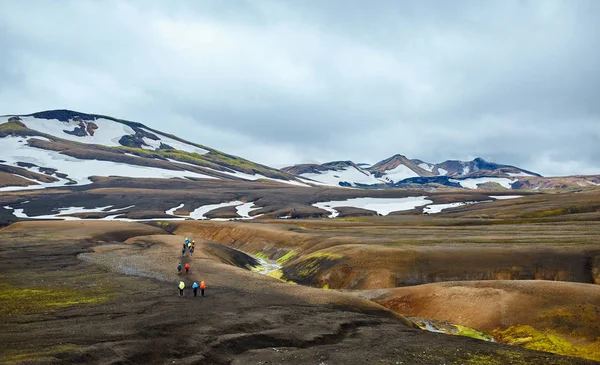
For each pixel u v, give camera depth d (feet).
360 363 109.70
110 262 252.42
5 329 123.85
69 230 412.36
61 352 102.89
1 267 233.14
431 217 600.80
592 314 151.23
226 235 451.53
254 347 121.29
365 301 178.09
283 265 314.96
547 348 141.59
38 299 162.71
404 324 162.20
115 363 100.22
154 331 124.77
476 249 261.65
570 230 359.25
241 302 165.48
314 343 126.52
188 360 106.73
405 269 243.40
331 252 284.82
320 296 181.47
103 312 144.97
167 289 184.85
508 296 174.91
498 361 114.21
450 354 118.73
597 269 227.20
